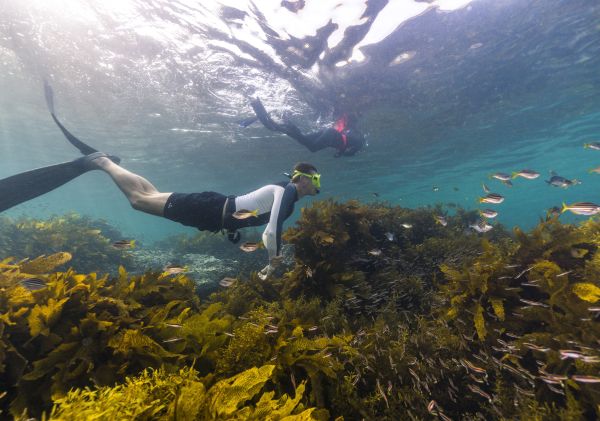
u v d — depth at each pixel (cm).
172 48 306
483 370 88
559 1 255
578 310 93
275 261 134
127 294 114
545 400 84
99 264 314
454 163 842
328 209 192
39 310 85
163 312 100
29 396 76
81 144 166
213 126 499
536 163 927
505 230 264
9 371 77
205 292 265
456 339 108
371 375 97
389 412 85
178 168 782
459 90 402
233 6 250
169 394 60
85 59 323
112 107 428
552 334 93
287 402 62
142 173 825
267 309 134
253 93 387
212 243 453
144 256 381
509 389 89
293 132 304
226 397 59
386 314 138
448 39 288
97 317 93
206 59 322
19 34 290
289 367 91
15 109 446
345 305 147
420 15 256
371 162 752
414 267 185
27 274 101
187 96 396
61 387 75
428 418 85
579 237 119
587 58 357
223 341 94
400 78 353
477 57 324
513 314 106
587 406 78
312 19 261
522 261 122
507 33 288
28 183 150
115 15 267
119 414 48
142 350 86
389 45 293
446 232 240
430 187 1249
